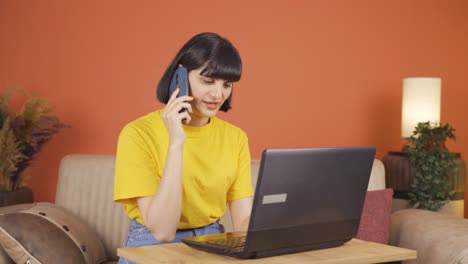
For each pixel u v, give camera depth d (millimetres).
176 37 4297
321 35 4559
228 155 2275
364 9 4652
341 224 1873
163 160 2174
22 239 2799
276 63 4469
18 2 4191
